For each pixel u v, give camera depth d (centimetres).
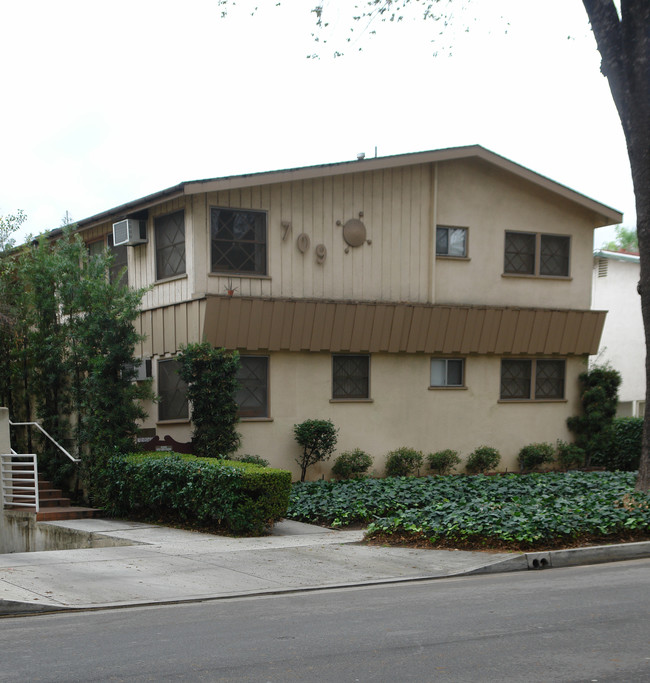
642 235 1416
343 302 1841
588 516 1213
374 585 934
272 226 1792
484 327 2027
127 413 1550
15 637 683
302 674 561
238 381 1777
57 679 556
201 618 748
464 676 552
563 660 586
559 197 2147
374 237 1917
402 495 1492
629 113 1396
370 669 570
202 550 1130
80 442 1619
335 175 1845
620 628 675
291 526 1355
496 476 1850
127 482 1474
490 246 2066
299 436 1803
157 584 911
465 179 2039
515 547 1105
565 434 2177
